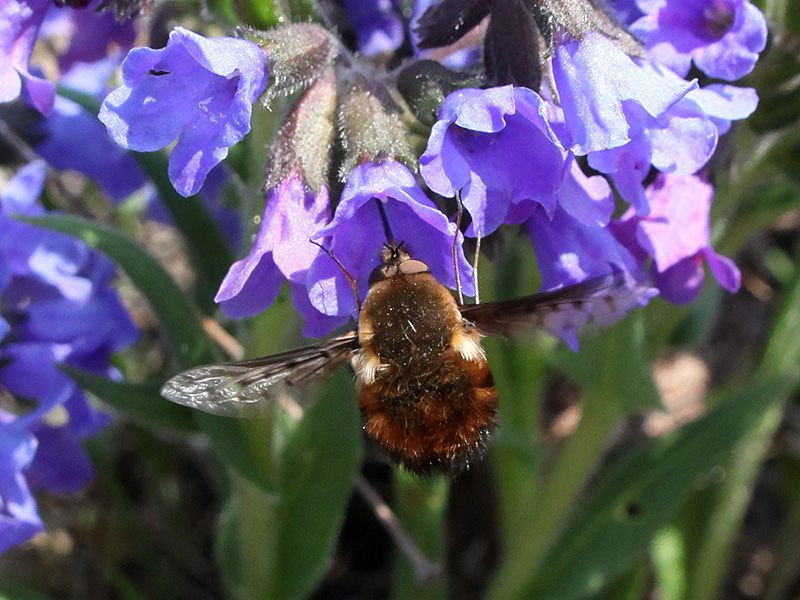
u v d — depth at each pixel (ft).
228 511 0.20
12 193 0.18
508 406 0.22
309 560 0.19
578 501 0.23
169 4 0.18
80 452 0.20
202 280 0.20
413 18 0.17
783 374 0.20
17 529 0.17
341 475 0.19
